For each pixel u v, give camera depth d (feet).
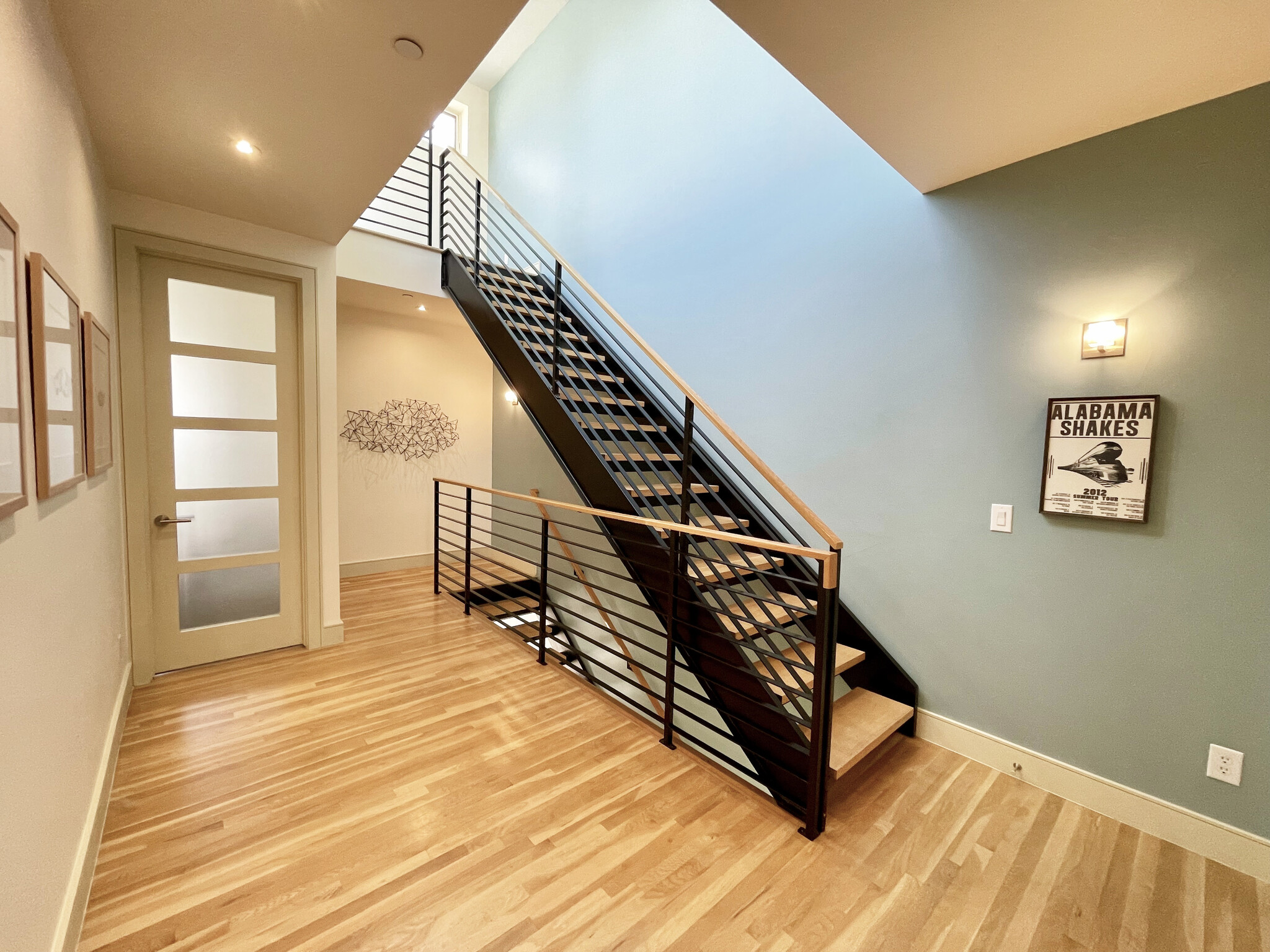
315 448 10.18
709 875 5.19
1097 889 5.21
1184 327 5.72
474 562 17.89
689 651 7.44
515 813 5.93
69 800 4.25
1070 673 6.59
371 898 4.76
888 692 8.25
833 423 8.91
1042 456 6.72
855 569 8.68
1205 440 5.64
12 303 3.08
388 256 13.50
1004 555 7.08
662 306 12.09
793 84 9.42
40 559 3.68
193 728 7.41
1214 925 4.84
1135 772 6.15
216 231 8.91
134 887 4.77
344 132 6.55
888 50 4.95
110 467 6.91
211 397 9.30
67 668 4.32
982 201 7.14
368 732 7.45
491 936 4.45
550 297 15.15
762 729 6.58
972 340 7.29
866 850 5.62
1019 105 5.70
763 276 9.96
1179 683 5.86
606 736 7.55
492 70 18.20
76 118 5.39
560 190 15.43
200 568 9.30
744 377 10.33
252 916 4.54
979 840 5.84
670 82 11.85
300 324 10.02
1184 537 5.78
